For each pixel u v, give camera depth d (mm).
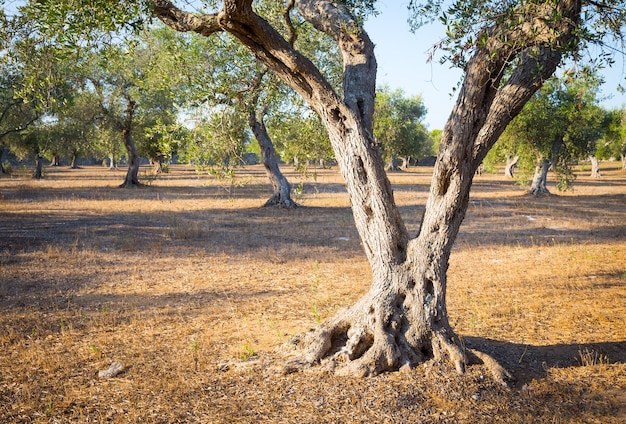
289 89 10469
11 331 6688
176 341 6422
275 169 23844
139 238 14516
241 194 31703
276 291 9055
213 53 8680
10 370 5508
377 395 4664
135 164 35781
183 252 12664
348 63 5504
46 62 5328
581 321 7262
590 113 24750
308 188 35844
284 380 5031
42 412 4551
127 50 5301
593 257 11961
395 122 55156
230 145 6832
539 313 7676
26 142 42188
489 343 6086
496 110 4797
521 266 11195
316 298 8555
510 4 4141
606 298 8477
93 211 20953
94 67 28641
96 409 4613
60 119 31297
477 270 10875
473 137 4789
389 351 5059
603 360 5723
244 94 7398
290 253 12719
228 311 7785
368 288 9258
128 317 7434
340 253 12797
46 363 5684
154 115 34000
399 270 5297
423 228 5273
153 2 4836
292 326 6980
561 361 5664
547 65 4523
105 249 12719
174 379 5234
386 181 5270
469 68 4652
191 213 21125
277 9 7324
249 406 4602
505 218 19609
